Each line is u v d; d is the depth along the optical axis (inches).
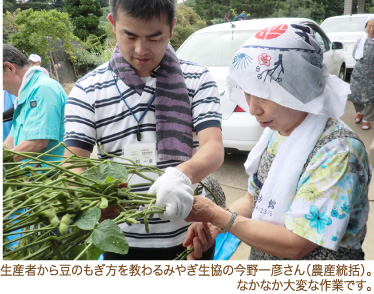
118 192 38.8
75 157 41.6
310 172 39.2
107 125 49.9
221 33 160.6
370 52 174.9
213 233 50.5
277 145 45.7
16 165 37.5
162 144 48.1
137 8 40.9
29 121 74.8
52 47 323.6
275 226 40.9
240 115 131.6
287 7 637.3
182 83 49.8
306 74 39.2
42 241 32.7
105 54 386.9
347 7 645.3
